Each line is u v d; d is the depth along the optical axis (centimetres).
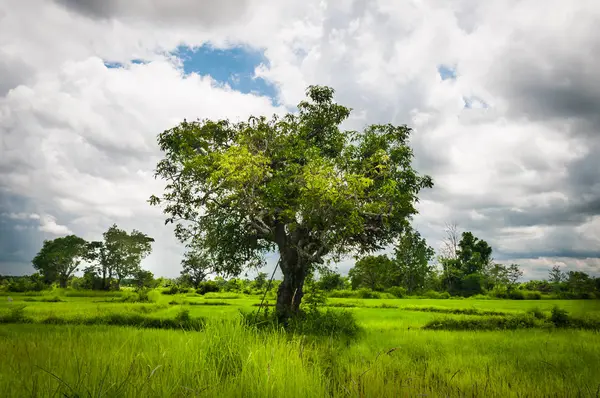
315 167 1872
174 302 4762
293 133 2234
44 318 2372
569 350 1180
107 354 682
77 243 10106
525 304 4544
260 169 1883
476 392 647
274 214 2083
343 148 2236
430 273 8062
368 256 2331
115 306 3559
